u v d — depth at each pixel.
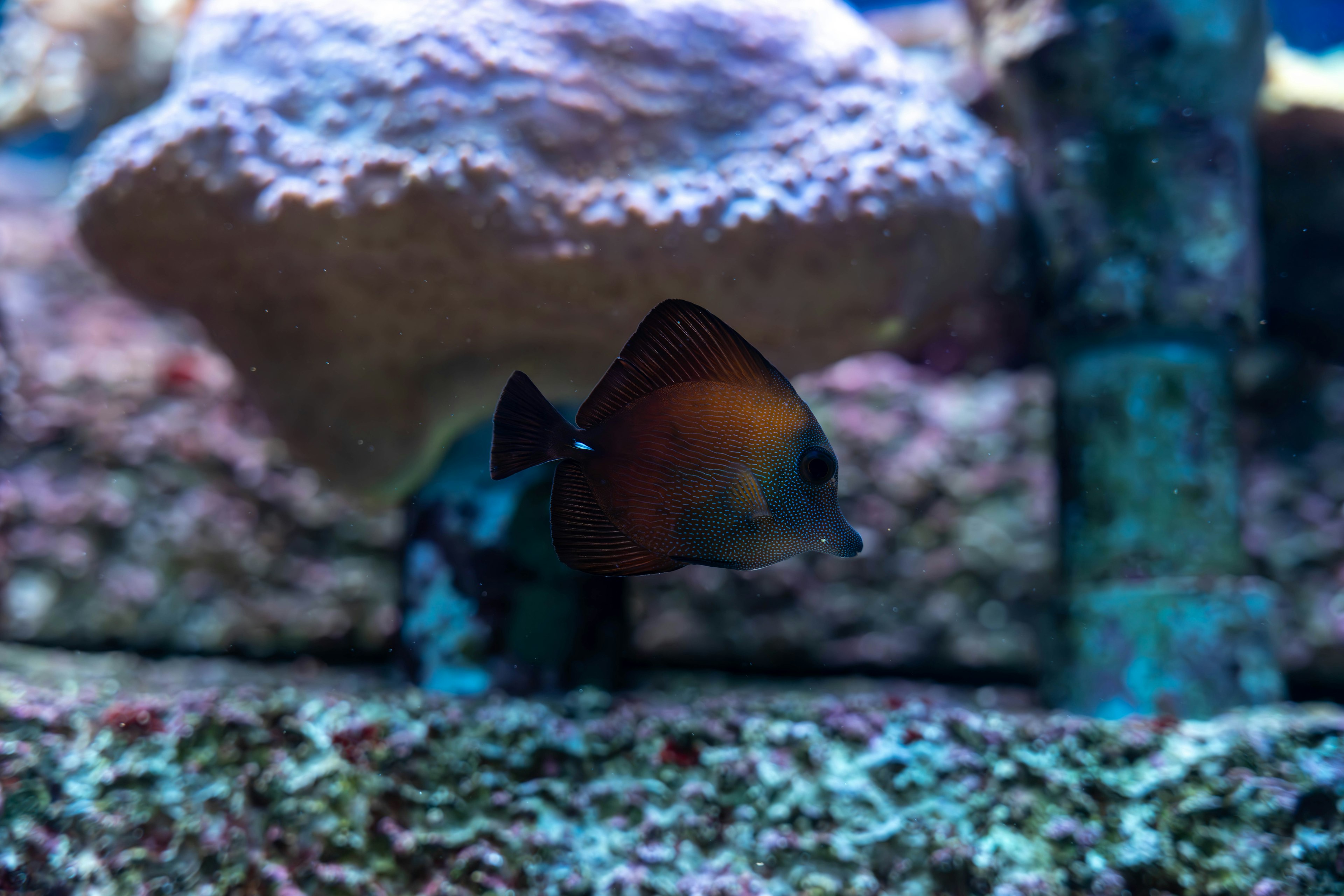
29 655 0.91
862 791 0.68
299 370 0.77
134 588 0.98
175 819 0.64
